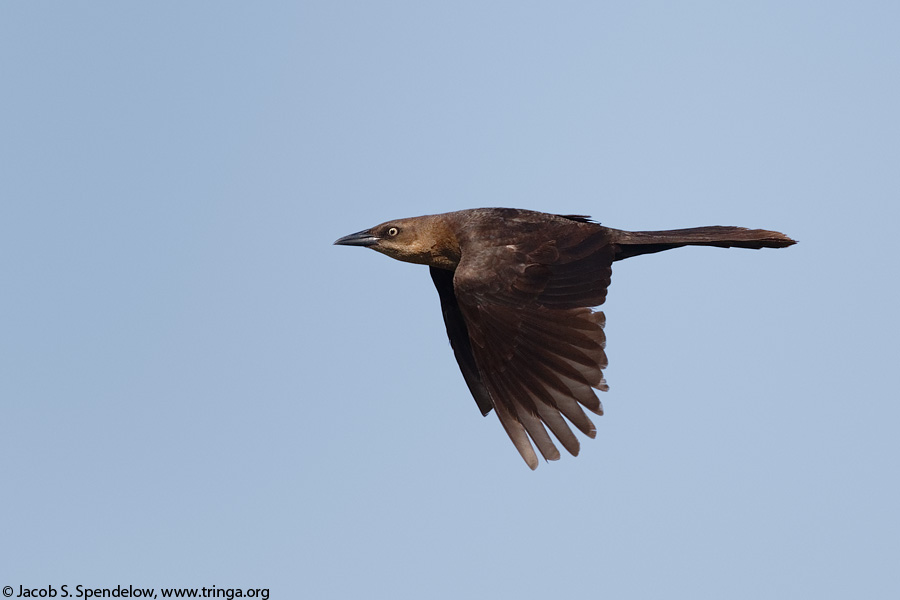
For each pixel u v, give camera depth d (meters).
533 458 12.82
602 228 14.48
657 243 14.52
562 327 13.26
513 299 13.64
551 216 14.78
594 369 12.95
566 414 12.85
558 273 13.87
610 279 13.95
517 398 13.10
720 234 14.66
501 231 14.55
